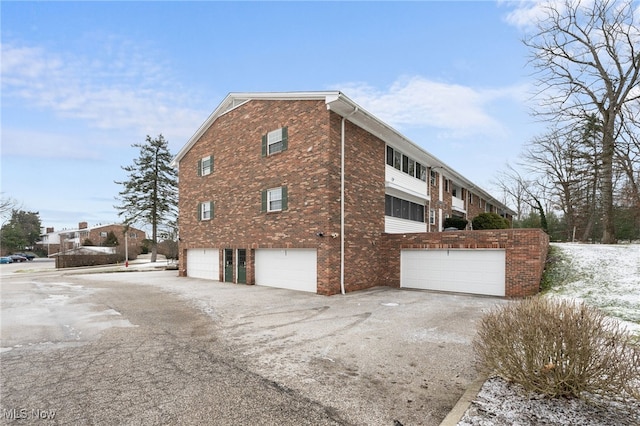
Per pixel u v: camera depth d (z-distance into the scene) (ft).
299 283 42.98
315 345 19.62
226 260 54.24
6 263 156.56
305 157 41.88
